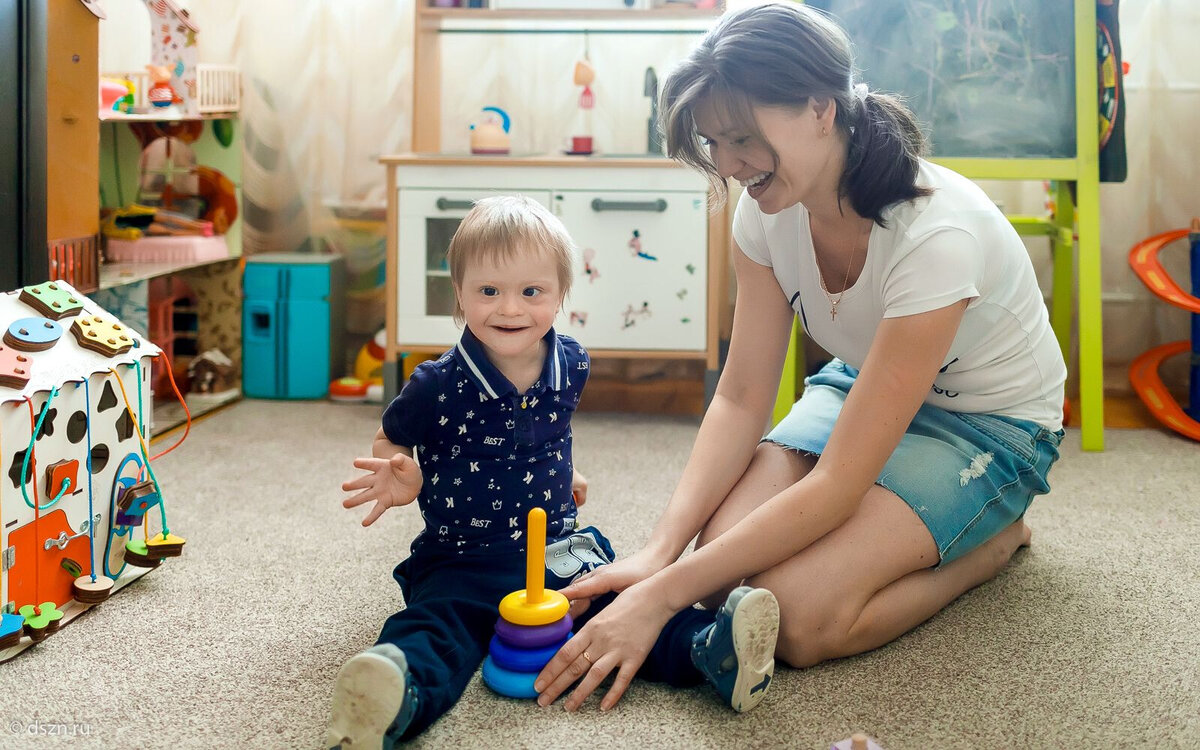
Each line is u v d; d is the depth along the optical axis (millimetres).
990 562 1312
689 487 1209
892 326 1074
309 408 2338
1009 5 2000
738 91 976
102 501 1258
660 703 1026
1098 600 1292
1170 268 2348
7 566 1107
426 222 2205
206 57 2439
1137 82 2299
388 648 883
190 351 2424
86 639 1158
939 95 2025
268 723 984
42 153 1437
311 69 2459
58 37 1568
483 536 1147
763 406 1266
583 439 2105
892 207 1089
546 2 2322
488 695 1039
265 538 1497
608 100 2432
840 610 1088
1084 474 1848
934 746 950
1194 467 1887
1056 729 982
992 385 1255
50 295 1215
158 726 976
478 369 1116
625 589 1071
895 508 1140
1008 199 2420
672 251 2184
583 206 2176
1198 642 1174
